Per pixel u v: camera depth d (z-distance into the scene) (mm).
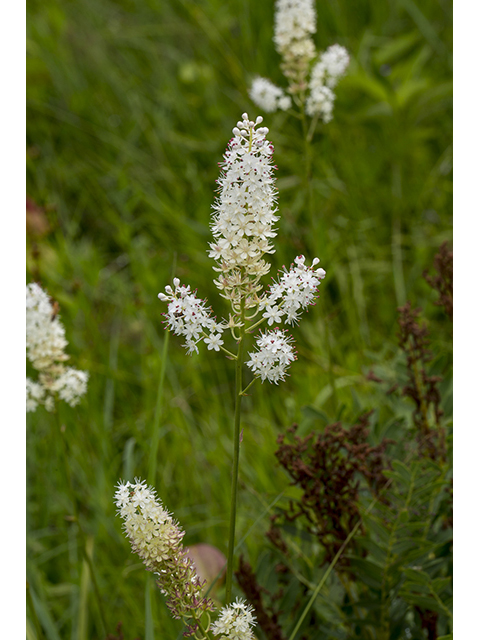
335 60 3262
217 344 1693
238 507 3287
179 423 3682
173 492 3447
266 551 2623
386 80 4641
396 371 2982
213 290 4375
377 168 5016
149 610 2104
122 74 5848
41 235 4188
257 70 5391
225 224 1653
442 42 5430
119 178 4793
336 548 2441
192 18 5766
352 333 4152
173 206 4969
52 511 3453
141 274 4316
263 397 3863
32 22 5895
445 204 4770
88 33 5973
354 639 2369
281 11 3240
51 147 5309
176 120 5613
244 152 1628
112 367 3932
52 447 3590
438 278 2811
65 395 2408
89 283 4262
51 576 3322
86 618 2637
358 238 4668
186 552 1731
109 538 3174
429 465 2281
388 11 5852
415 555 2213
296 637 2373
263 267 1675
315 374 3844
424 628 2494
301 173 4766
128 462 3039
